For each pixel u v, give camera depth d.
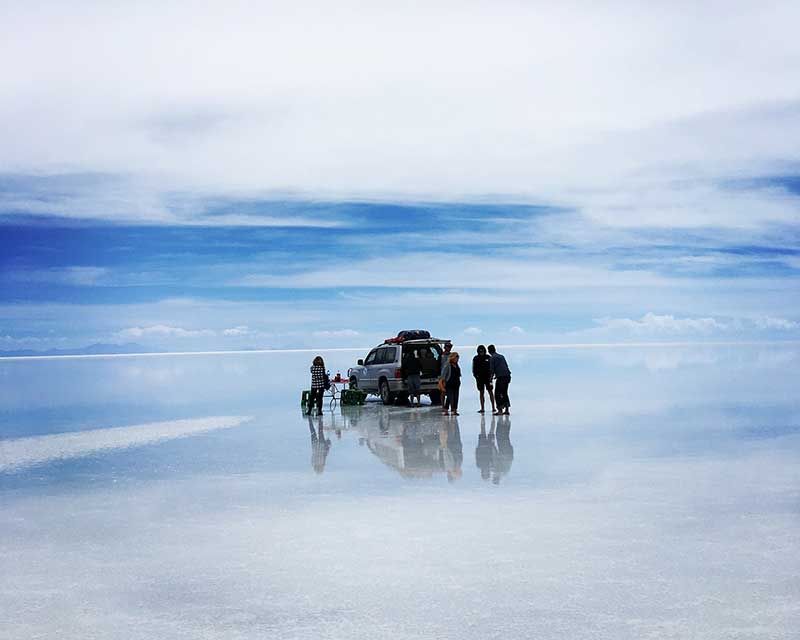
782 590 6.54
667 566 7.24
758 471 12.09
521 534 8.49
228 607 6.45
